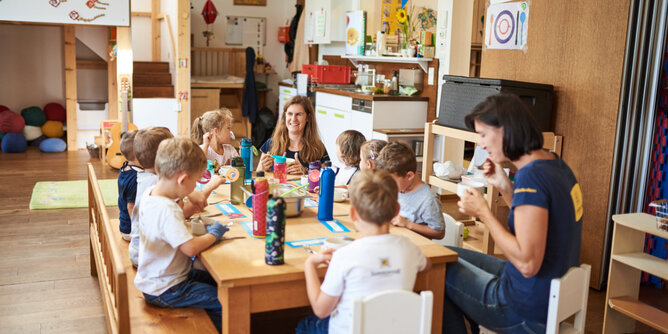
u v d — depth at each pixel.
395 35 5.93
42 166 6.27
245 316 1.77
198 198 2.33
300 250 1.96
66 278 3.26
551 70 3.66
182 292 2.10
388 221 1.71
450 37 5.07
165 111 6.74
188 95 6.80
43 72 7.58
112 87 7.47
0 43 7.35
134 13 7.89
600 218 3.35
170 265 2.07
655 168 3.33
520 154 1.78
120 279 1.62
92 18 6.14
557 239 1.78
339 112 5.95
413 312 1.62
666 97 3.23
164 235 1.96
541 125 3.59
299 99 3.32
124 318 1.64
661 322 2.49
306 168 3.36
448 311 2.21
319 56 7.75
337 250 1.71
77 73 7.51
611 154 3.28
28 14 5.91
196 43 8.56
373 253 1.66
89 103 7.50
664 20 3.10
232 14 8.70
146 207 2.01
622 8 3.16
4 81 7.44
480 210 1.85
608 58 3.27
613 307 2.66
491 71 4.19
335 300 1.69
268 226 1.80
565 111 3.56
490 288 2.00
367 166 2.56
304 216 2.38
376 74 6.34
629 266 2.74
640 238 2.75
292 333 2.62
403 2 5.89
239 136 8.05
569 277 1.79
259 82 8.69
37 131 7.30
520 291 1.86
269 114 8.15
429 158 3.99
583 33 3.42
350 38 6.46
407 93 5.48
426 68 5.43
